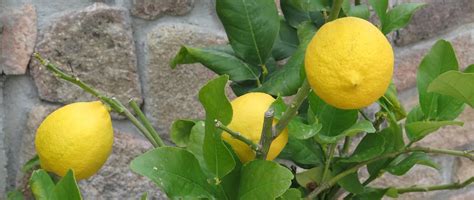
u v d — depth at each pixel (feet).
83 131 2.38
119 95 4.64
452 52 2.67
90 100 4.65
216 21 4.72
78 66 4.54
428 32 5.07
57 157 2.37
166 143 4.84
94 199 4.78
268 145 2.30
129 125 4.79
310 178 2.92
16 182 4.66
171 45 4.65
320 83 2.00
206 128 2.23
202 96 2.17
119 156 4.76
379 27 2.96
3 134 4.58
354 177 2.89
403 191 3.09
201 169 2.30
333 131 2.64
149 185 4.91
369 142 2.76
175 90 4.74
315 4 2.91
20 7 4.41
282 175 2.16
